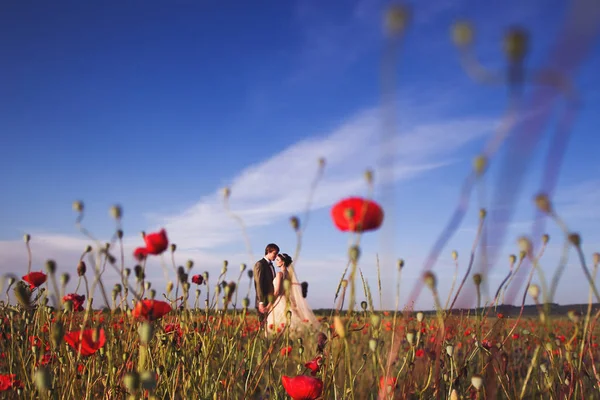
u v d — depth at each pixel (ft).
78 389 7.58
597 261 4.83
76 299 7.84
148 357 7.79
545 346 6.18
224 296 8.20
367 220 5.04
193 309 8.75
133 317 7.75
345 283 5.87
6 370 8.90
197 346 8.16
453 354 6.52
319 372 7.99
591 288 4.39
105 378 7.74
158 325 8.23
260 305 11.44
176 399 8.19
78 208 6.43
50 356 8.75
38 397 7.22
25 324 9.29
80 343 6.68
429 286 3.76
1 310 9.29
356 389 6.97
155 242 7.49
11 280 8.11
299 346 9.14
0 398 7.37
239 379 8.64
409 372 6.72
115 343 8.22
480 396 6.25
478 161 2.90
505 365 6.40
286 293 7.61
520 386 7.50
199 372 8.25
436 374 6.46
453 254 5.01
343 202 5.17
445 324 5.25
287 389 6.73
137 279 7.66
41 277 8.51
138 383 5.44
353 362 7.43
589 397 6.49
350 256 5.16
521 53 1.98
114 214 6.58
